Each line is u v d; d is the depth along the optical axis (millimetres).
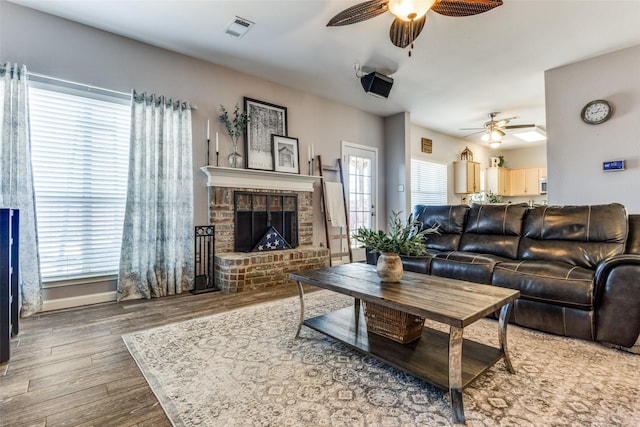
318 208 4918
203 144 3701
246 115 3990
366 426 1308
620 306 1989
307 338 2211
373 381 1653
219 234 3764
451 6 2240
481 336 2279
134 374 1733
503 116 5941
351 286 1889
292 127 4578
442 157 7246
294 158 4520
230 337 2229
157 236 3275
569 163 3768
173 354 1968
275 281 3789
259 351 2006
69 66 2898
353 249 5387
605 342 2064
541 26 2998
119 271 3086
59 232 2889
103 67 3072
